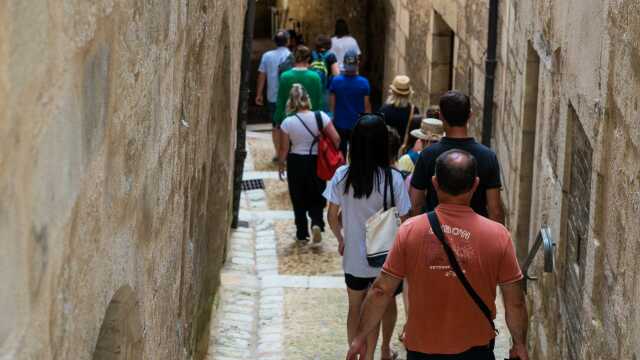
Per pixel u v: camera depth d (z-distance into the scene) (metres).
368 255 7.78
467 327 5.99
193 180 7.00
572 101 7.01
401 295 10.46
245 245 11.73
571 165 7.26
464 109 7.50
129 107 4.00
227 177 9.80
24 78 2.62
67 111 3.04
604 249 5.65
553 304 7.57
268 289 10.34
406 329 6.14
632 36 5.00
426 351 6.05
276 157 16.41
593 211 5.93
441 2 15.78
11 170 2.54
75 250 3.21
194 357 7.89
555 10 8.00
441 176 5.91
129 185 4.09
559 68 7.78
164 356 5.40
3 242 2.50
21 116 2.61
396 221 7.81
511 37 10.88
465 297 5.93
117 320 4.05
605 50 5.75
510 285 5.94
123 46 3.82
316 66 17.09
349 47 18.92
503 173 11.44
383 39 23.00
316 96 14.47
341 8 25.41
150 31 4.39
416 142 9.73
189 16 6.04
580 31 6.72
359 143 7.81
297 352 8.98
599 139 5.81
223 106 9.55
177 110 5.52
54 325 3.00
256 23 28.36
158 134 4.78
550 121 8.23
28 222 2.68
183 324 6.56
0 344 2.50
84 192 3.30
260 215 13.03
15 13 2.54
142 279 4.52
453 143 7.57
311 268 11.20
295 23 25.56
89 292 3.45
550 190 8.07
